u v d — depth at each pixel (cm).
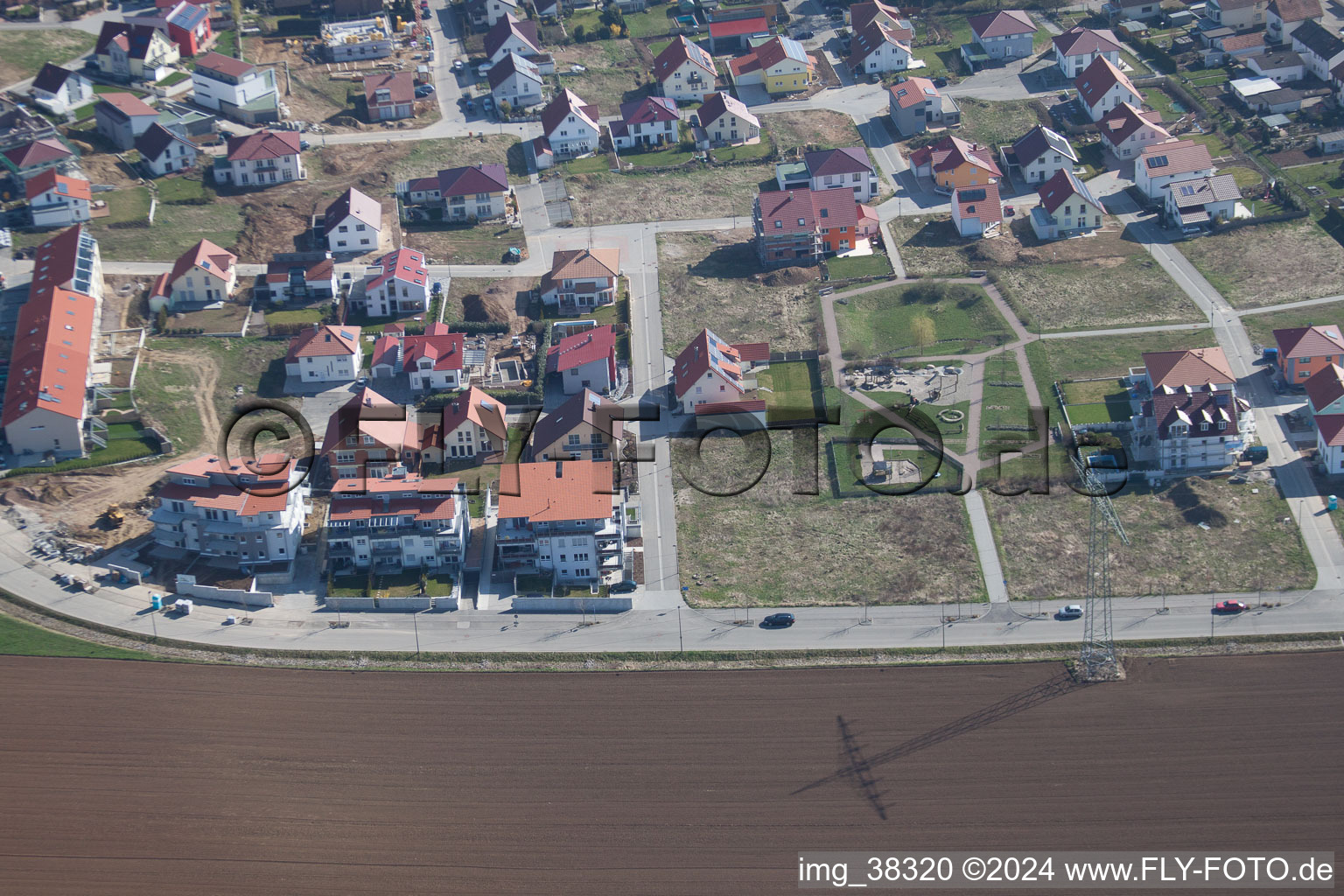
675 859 13738
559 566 16975
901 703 15250
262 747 14900
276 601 16775
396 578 17062
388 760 14775
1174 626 16012
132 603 16638
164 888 13575
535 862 13762
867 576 16975
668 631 16312
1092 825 13888
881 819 14025
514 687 15612
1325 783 14175
